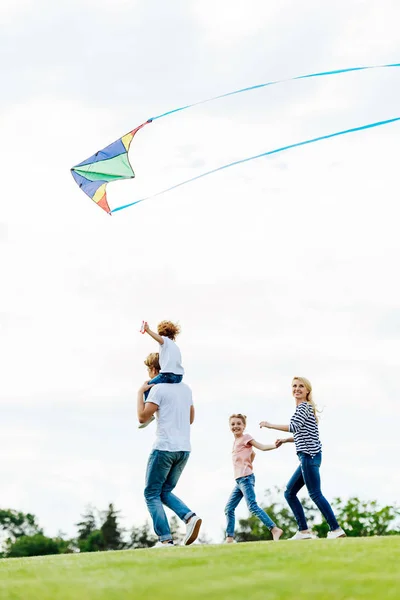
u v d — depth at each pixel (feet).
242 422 36.01
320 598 17.74
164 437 28.40
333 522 29.96
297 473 31.22
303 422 30.68
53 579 20.67
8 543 197.26
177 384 29.09
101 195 29.60
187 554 23.30
